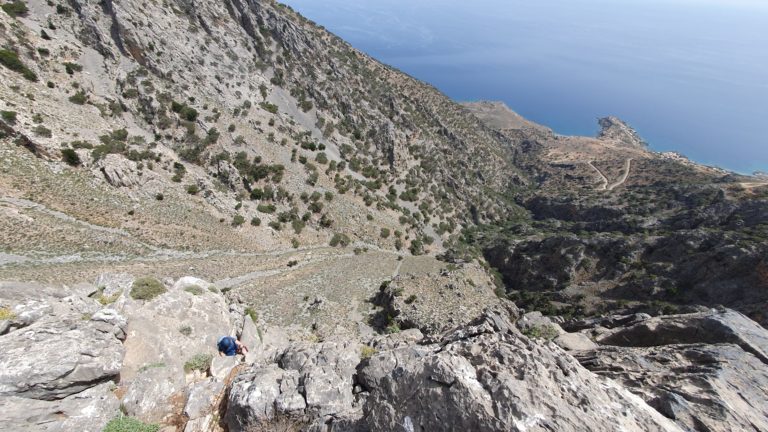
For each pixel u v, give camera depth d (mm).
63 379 12805
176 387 15500
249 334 23828
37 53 84938
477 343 13086
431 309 60562
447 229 149375
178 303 22172
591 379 11781
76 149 72250
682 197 137375
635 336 22312
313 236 106062
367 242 115938
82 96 84625
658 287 95125
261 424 12836
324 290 72562
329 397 13172
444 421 9828
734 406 12609
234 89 122125
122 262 58625
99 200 68125
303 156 122375
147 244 67375
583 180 197625
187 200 83375
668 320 21984
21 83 75688
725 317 20781
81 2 100625
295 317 60031
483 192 184125
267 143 116562
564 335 23469
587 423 9523
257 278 72688
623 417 10336
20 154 64625
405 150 166375
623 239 111375
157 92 98188
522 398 9820
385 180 148000
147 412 14070
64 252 53438
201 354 19000
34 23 92438
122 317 17453
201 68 116625
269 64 142250
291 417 12812
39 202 59500
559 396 10555
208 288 28328
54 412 12289
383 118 165875
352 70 174250
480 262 130000
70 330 14703
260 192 102500
